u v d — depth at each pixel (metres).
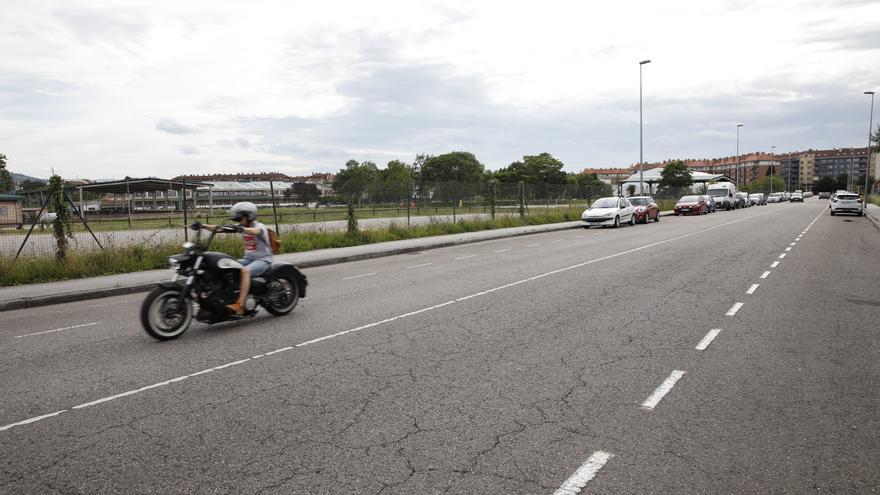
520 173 122.19
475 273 12.39
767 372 5.26
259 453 3.69
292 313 8.27
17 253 12.23
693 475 3.33
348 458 3.59
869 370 5.31
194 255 7.02
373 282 11.39
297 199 28.50
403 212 26.03
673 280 10.97
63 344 6.70
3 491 3.23
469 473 3.37
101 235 17.38
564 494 3.12
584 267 13.08
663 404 4.47
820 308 8.27
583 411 4.34
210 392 4.88
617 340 6.46
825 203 78.94
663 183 82.81
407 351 6.09
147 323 6.58
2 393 4.94
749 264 13.38
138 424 4.20
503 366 5.51
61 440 3.94
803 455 3.59
